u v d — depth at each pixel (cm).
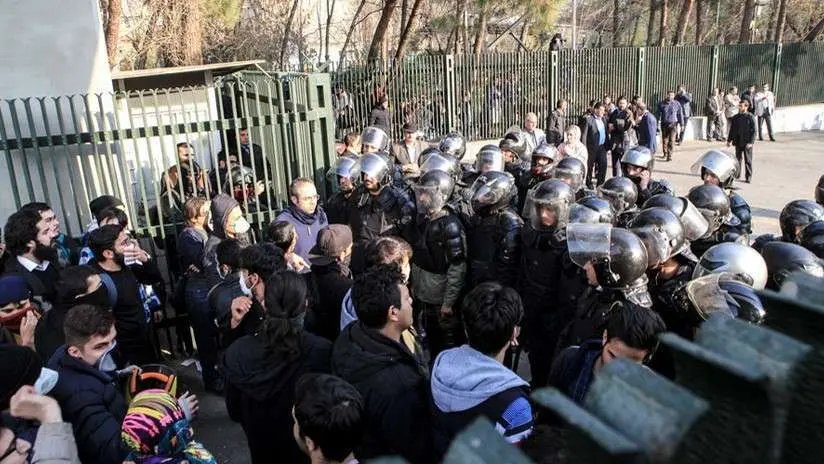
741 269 316
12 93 557
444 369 243
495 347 249
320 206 571
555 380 264
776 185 1403
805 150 1880
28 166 519
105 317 269
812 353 61
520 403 229
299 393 217
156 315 536
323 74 633
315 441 210
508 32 2447
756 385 58
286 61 2105
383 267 274
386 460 68
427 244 467
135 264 455
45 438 216
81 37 575
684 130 1991
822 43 2398
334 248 408
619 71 1923
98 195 559
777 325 71
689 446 56
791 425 61
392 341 257
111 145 540
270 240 423
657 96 2042
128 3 1681
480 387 231
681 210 403
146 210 555
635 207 514
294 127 603
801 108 2367
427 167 589
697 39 2941
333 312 410
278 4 2366
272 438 276
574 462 60
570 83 1825
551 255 402
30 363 228
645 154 571
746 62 2238
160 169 725
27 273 406
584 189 556
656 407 59
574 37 2844
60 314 339
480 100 1678
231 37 1989
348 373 254
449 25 2256
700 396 63
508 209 452
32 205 425
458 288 457
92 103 585
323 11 3284
